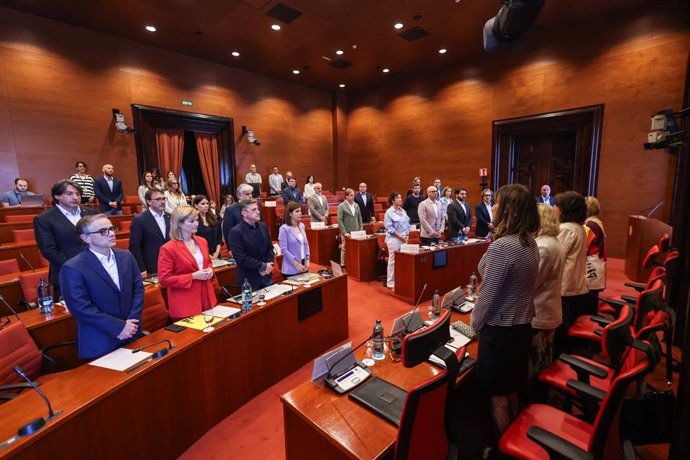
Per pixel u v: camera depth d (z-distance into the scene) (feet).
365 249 17.47
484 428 6.64
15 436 3.93
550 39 23.30
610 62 21.02
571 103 22.70
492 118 26.68
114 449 4.98
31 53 20.95
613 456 3.76
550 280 6.21
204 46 25.52
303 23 21.70
